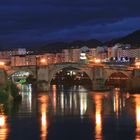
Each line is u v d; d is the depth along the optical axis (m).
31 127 177.25
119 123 184.00
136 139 155.38
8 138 157.50
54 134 163.62
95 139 155.62
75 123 185.88
